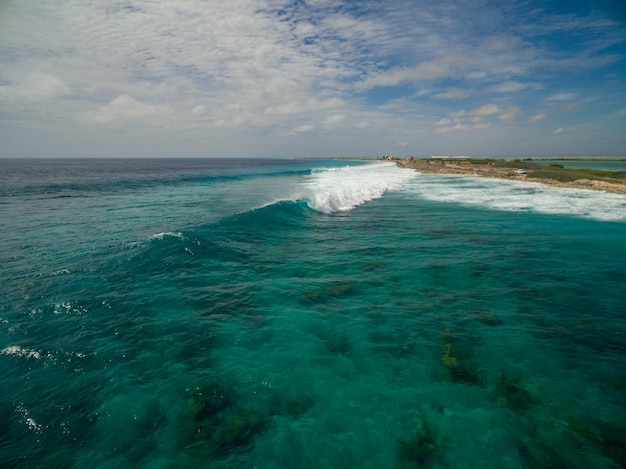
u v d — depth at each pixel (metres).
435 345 5.90
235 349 5.76
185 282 8.28
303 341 6.04
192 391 4.75
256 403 4.57
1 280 7.93
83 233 12.20
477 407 4.49
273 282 8.53
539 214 17.17
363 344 5.95
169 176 43.84
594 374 5.09
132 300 7.26
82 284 7.85
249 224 13.53
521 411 4.40
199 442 3.97
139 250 9.83
